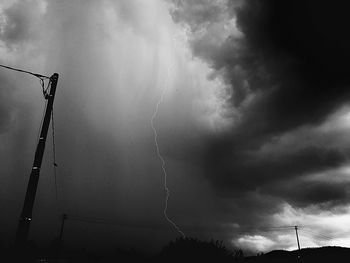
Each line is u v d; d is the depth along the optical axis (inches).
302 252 2696.9
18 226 355.3
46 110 423.2
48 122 415.2
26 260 348.2
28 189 373.1
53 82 437.7
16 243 346.9
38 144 399.9
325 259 2326.5
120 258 2087.8
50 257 1756.9
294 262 2224.4
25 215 360.5
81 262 2004.2
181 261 1699.1
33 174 382.6
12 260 341.7
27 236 354.3
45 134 406.6
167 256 1744.6
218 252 1747.0
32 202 369.1
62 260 1919.3
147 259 1989.4
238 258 1718.8
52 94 431.5
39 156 393.4
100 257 2132.1
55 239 1765.5
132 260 2059.5
